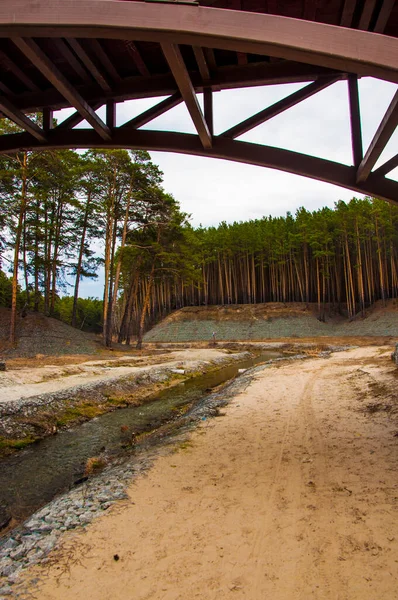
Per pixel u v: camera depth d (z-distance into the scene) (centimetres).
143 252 3050
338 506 370
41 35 281
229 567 277
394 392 889
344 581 253
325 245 5306
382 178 489
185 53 471
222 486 444
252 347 3716
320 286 5725
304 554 288
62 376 1476
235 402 1004
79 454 731
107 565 290
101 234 3138
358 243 4809
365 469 469
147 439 762
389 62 240
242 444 619
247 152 518
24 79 507
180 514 374
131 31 266
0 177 2250
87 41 425
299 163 512
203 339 4681
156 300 6412
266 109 507
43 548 325
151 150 548
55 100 543
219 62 495
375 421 705
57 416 994
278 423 745
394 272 4738
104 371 1645
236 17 257
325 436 633
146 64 493
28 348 2230
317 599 236
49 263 2853
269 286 6081
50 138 559
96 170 2803
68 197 2833
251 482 451
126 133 538
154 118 535
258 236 5691
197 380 1736
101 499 425
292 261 5750
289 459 529
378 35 243
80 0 265
